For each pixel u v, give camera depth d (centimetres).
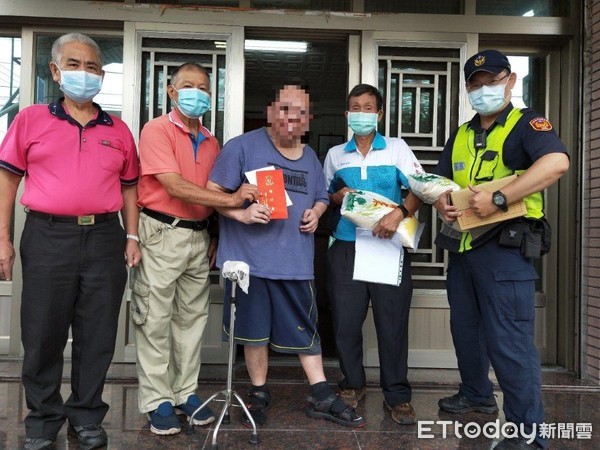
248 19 302
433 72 311
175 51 305
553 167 187
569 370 305
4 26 314
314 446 207
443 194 209
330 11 306
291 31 310
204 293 228
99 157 195
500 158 210
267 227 220
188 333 227
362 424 226
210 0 310
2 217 188
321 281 493
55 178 188
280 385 280
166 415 213
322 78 637
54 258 189
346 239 244
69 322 199
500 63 204
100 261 197
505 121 212
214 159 232
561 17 306
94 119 197
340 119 723
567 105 310
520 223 203
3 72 320
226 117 305
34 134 187
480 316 238
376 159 245
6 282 313
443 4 313
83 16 299
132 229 216
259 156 222
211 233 239
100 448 200
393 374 235
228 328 227
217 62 308
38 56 319
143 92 306
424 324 313
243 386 274
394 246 234
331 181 258
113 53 320
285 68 594
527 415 201
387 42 306
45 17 299
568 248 306
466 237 217
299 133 219
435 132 312
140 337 216
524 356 202
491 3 313
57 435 210
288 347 229
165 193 212
